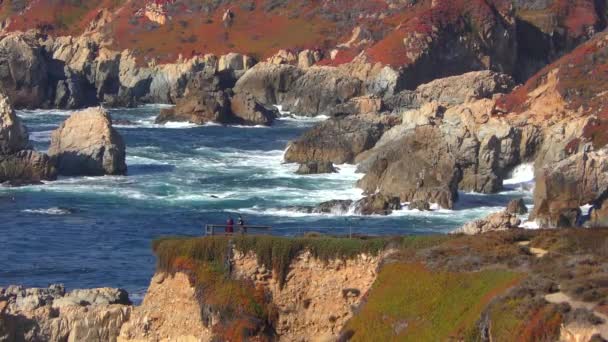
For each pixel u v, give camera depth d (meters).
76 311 133.75
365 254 119.75
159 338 124.12
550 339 93.44
